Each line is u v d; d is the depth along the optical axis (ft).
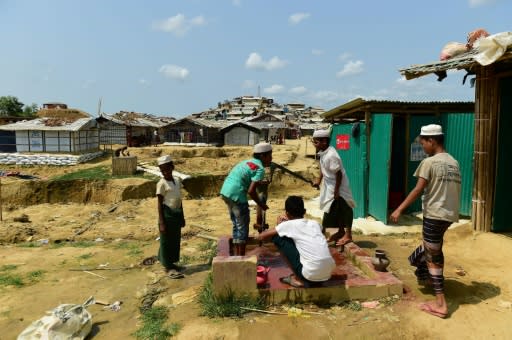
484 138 22.65
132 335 14.97
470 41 25.00
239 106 281.13
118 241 31.35
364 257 19.10
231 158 97.14
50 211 46.62
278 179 65.51
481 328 13.62
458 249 21.65
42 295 19.52
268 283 16.53
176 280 20.34
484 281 17.17
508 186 23.09
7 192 55.62
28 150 82.99
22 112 209.46
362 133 31.04
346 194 20.79
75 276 22.22
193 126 132.87
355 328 13.87
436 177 14.28
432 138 14.80
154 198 53.62
